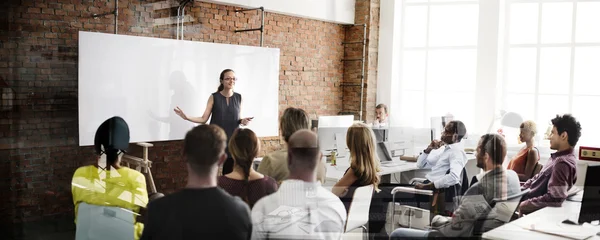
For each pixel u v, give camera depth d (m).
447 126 2.97
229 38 5.44
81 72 3.73
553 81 5.45
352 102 6.65
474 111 5.97
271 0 5.72
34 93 3.69
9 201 3.60
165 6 4.52
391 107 6.69
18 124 3.66
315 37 6.35
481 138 2.89
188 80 4.23
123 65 3.87
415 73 6.69
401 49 6.78
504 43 5.78
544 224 2.56
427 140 3.06
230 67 4.55
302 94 6.25
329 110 6.55
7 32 3.62
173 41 4.16
